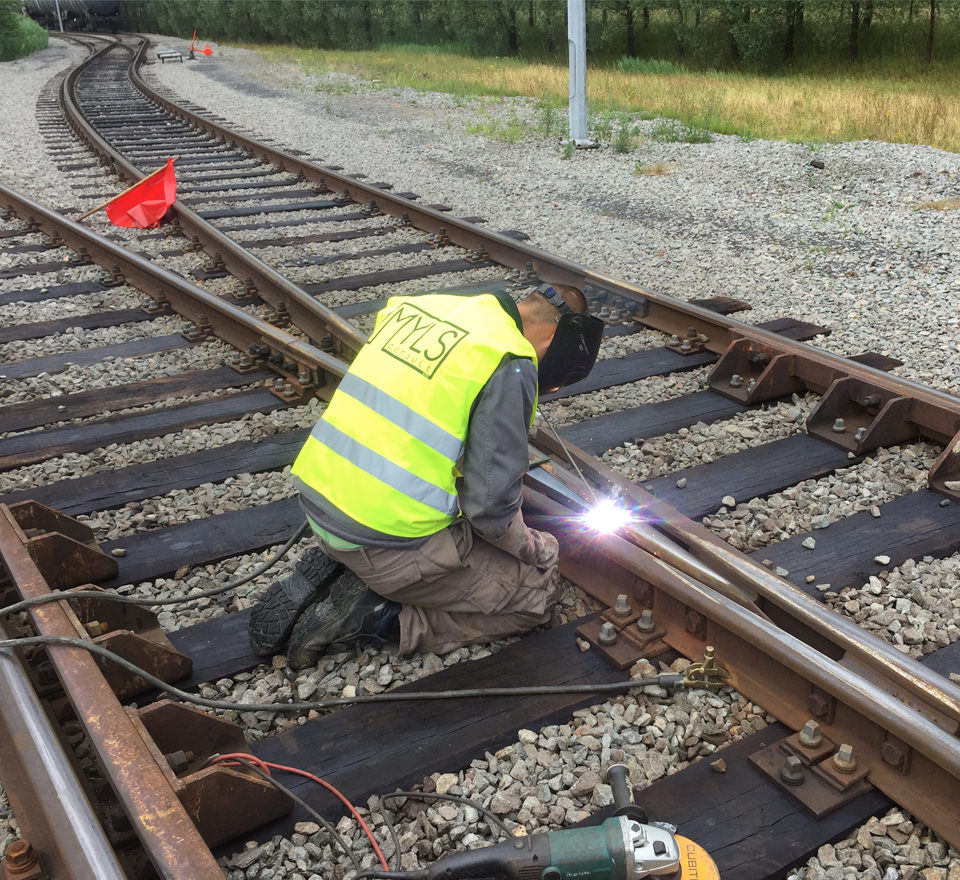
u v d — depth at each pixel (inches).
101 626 111.4
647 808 92.5
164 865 71.0
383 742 102.6
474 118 609.0
